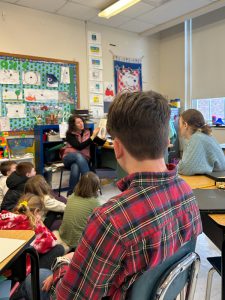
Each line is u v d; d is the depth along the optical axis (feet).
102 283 1.95
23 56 13.56
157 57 19.31
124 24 16.39
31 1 12.96
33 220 5.30
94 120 16.35
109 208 1.97
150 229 1.95
